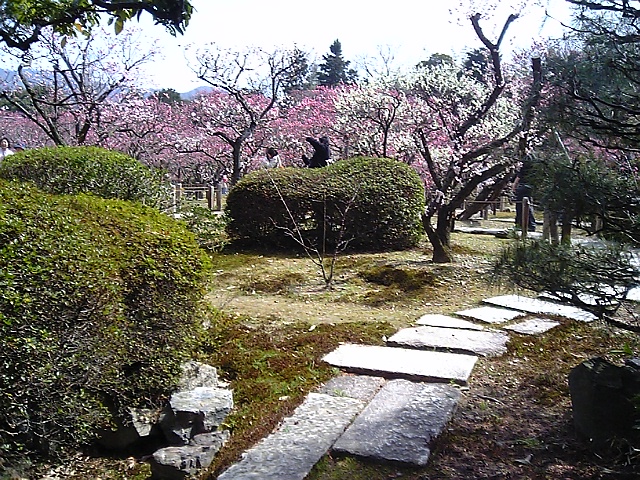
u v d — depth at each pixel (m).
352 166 9.46
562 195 2.80
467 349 4.54
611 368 3.15
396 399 3.61
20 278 2.67
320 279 7.27
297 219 9.12
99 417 3.14
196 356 4.28
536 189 2.96
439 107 11.35
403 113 12.12
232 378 4.16
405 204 9.27
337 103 15.16
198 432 3.27
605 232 2.86
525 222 9.27
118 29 2.54
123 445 3.35
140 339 3.39
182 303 3.62
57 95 14.80
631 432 2.91
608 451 2.94
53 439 3.09
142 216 3.80
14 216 2.91
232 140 17.98
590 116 2.83
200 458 3.05
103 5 2.32
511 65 11.10
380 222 9.15
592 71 2.77
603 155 2.93
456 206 7.83
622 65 2.72
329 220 9.10
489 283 3.15
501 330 5.10
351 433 3.14
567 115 2.85
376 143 13.18
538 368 4.18
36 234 2.87
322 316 5.65
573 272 2.83
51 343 2.73
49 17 2.34
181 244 3.67
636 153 2.88
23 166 6.53
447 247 7.93
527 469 2.81
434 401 3.57
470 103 11.53
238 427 3.42
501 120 10.53
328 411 3.45
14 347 2.61
